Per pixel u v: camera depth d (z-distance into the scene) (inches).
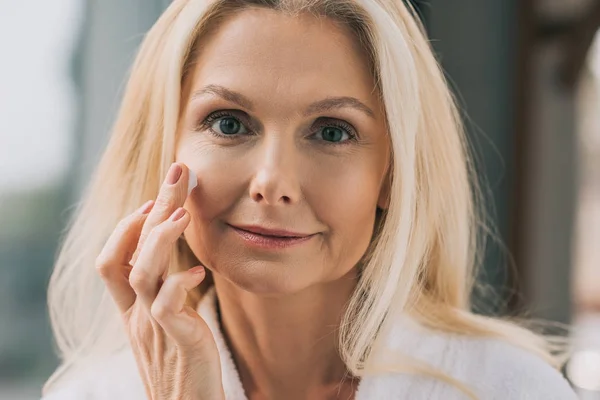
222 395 27.2
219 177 25.0
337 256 25.7
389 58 25.6
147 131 29.3
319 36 24.7
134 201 30.3
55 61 49.6
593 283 58.4
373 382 29.3
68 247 34.8
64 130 50.1
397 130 26.0
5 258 50.6
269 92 24.3
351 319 29.0
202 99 25.3
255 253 24.9
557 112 55.3
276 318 28.3
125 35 49.7
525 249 53.6
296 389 30.0
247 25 24.7
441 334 31.2
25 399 51.5
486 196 53.5
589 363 52.2
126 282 28.3
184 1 28.3
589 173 57.9
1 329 51.1
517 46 53.6
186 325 26.0
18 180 49.9
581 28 51.5
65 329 34.7
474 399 29.1
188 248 31.2
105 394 31.9
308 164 24.8
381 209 28.5
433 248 31.4
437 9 53.2
